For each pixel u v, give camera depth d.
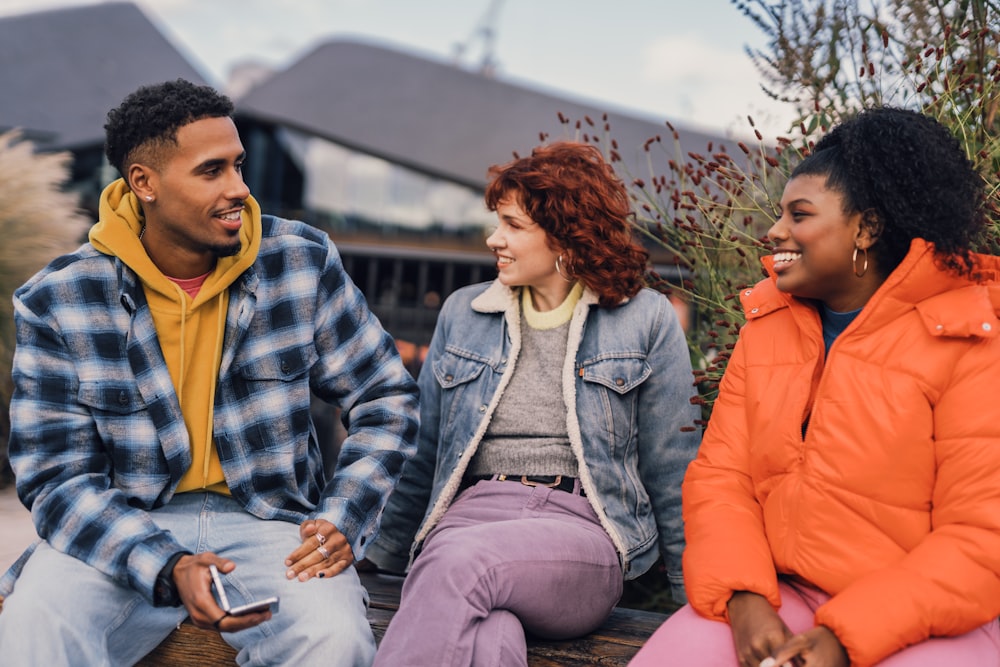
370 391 2.05
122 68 14.38
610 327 2.11
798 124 2.38
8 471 4.51
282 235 2.03
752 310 1.79
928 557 1.44
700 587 1.58
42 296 1.85
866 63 2.24
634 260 2.12
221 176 1.84
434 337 2.29
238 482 1.91
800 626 1.56
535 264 2.09
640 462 2.14
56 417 1.83
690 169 2.49
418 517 2.25
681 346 2.14
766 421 1.69
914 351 1.55
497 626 1.67
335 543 1.83
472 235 12.51
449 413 2.15
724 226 2.40
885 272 1.64
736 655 1.51
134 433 1.86
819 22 2.42
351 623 1.74
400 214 12.87
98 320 1.85
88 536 1.72
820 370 1.67
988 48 2.31
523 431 2.07
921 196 1.53
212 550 1.86
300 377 1.97
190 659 1.85
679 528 2.09
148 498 1.87
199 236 1.85
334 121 12.69
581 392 2.06
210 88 1.88
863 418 1.55
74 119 13.14
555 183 2.03
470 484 2.12
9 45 14.03
